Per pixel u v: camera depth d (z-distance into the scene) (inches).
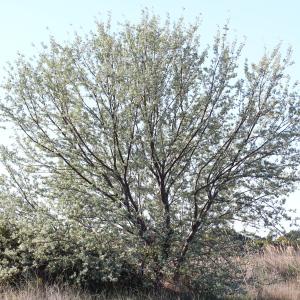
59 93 436.8
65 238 438.3
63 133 441.4
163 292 439.2
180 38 446.9
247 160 449.7
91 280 445.1
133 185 449.7
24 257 446.9
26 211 449.1
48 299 395.9
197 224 446.0
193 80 442.6
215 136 439.8
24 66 442.3
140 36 439.8
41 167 449.7
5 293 410.6
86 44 442.6
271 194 445.7
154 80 423.5
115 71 430.9
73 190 436.8
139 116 433.4
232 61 448.8
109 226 424.5
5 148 443.5
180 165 450.3
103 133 429.4
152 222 438.9
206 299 449.7
